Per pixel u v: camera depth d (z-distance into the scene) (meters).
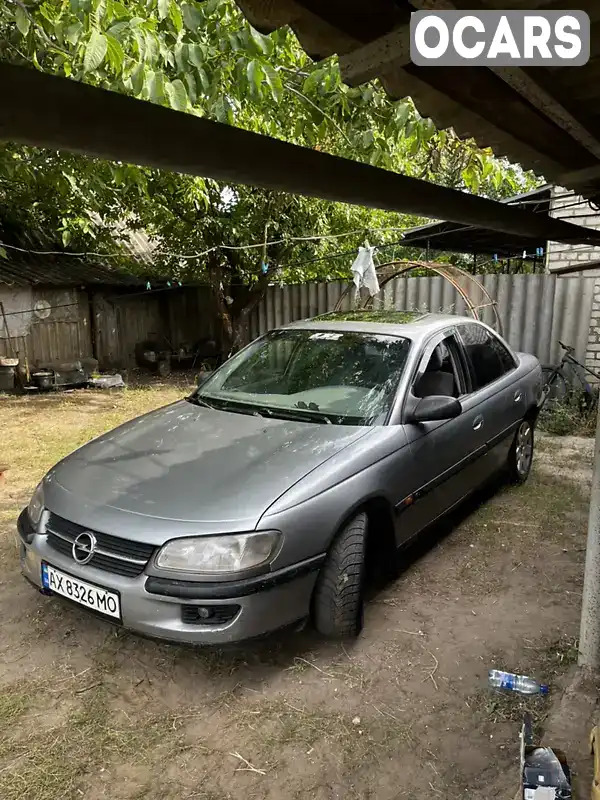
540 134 2.14
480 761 2.20
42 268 11.59
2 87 0.80
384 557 3.21
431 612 3.20
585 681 2.49
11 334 10.95
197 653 2.80
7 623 3.03
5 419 8.05
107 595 2.46
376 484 2.89
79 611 2.91
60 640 2.89
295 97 4.62
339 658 2.77
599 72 1.63
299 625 2.59
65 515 2.68
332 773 2.13
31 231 11.77
